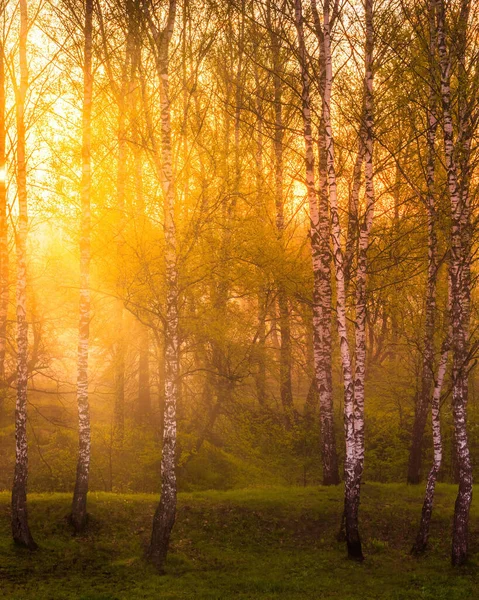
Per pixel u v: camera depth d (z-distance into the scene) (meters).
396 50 16.98
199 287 19.89
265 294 23.56
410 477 22.55
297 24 18.39
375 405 27.94
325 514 18.44
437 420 16.48
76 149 20.42
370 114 16.78
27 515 16.45
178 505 18.81
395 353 29.00
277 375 25.17
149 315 21.09
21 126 16.16
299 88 24.48
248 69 26.38
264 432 25.02
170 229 15.69
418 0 16.98
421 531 16.31
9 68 20.89
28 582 13.62
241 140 25.42
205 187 17.69
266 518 18.19
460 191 15.96
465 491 15.26
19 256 16.02
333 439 22.02
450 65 16.22
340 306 15.95
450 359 23.19
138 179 20.19
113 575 14.39
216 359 22.91
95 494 19.30
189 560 15.62
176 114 20.91
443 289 22.42
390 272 21.70
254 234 20.69
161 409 24.48
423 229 20.67
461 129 16.09
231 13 18.36
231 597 13.22
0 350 23.38
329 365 21.95
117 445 23.89
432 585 14.03
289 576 14.68
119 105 19.70
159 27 15.60
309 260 24.92
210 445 25.94
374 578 14.60
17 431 15.66
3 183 20.97
